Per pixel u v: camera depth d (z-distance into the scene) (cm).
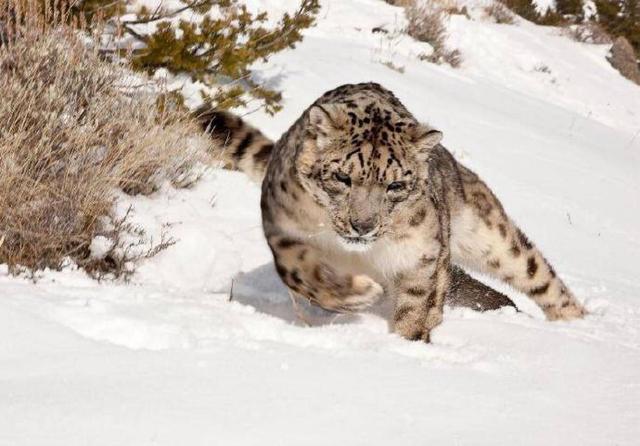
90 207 1258
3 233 1141
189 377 779
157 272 1299
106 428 654
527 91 4069
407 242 1149
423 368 912
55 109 1341
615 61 5031
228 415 705
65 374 754
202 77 1883
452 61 3894
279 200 1148
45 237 1155
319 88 2481
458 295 1473
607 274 1989
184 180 1627
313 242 1159
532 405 857
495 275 1486
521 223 2195
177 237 1379
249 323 990
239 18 2008
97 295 1008
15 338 815
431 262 1170
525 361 1040
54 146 1313
